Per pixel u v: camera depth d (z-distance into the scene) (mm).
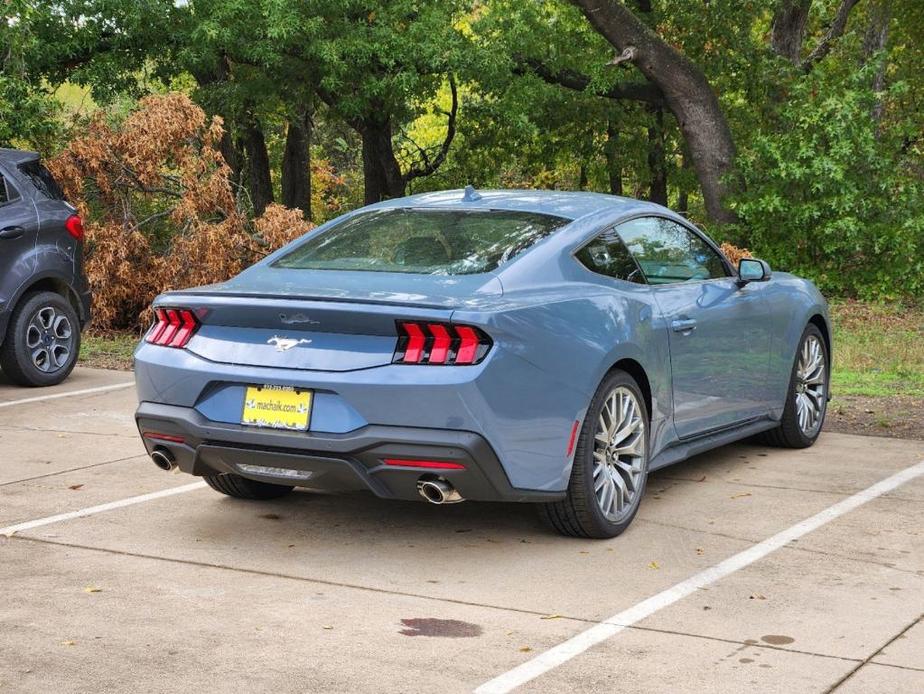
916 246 18359
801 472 6586
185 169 13188
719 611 4230
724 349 6219
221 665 3686
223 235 12922
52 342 9531
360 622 4109
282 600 4355
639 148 30125
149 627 4035
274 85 23453
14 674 3594
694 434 6059
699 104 21219
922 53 33062
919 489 6152
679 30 25172
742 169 19938
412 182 32781
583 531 5121
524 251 5109
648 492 6109
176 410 4953
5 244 9086
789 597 4391
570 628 4051
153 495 6016
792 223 18797
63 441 7348
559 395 4801
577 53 24344
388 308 4539
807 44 34531
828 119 19172
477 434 4496
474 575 4680
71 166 12859
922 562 4848
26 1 16438
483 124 29734
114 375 10211
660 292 5707
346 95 22688
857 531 5324
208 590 4473
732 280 6504
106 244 12609
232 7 20203
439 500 4613
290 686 3516
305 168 30562
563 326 4844
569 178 36125
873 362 11742
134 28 20938
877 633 3996
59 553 4965
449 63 21953
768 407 6836
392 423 4539
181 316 5051
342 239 5520
